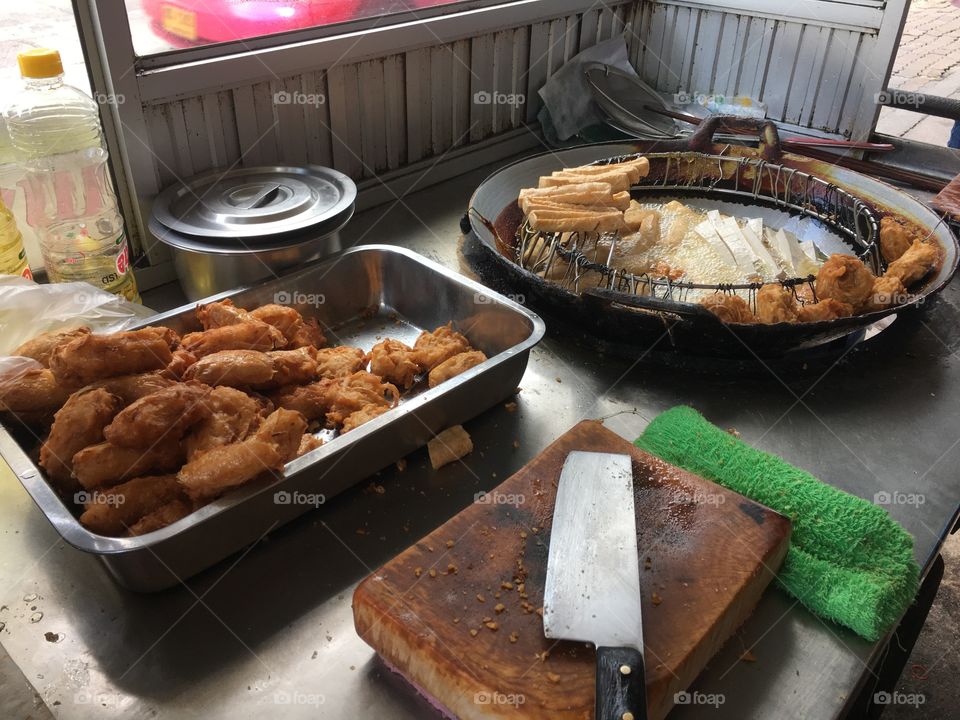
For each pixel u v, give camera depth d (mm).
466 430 950
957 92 3166
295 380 946
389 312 1221
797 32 1661
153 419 725
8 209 1028
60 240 1093
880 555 737
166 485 733
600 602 627
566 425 964
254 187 1177
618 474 762
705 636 624
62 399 805
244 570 750
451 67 1531
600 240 1285
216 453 696
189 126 1175
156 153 1145
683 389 1033
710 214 1369
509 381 956
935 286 1044
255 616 705
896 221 1262
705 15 1794
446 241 1389
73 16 1004
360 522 812
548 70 1764
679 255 1251
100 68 1053
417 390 1013
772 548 702
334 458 769
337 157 1424
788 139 1658
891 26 1512
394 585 661
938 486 878
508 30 1600
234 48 1178
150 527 705
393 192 1542
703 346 1025
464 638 616
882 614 691
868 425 971
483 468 889
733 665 666
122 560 653
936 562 972
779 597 730
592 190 1203
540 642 615
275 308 1009
